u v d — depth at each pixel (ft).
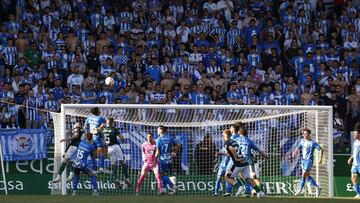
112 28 248.52
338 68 244.01
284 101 230.68
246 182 179.83
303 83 238.89
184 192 194.39
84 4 251.80
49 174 196.13
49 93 219.61
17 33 236.84
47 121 214.07
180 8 256.11
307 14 261.24
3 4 247.09
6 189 193.47
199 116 199.21
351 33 258.78
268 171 199.00
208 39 250.16
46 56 232.12
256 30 253.85
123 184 191.93
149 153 182.91
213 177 196.95
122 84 228.22
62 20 244.42
